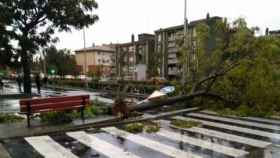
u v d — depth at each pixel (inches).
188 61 622.8
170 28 2364.7
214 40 597.6
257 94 495.5
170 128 367.9
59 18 869.2
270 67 497.7
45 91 1064.2
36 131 328.8
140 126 363.6
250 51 531.2
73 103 383.2
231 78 540.7
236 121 417.1
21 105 337.7
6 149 267.4
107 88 1063.0
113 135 328.2
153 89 819.4
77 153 257.3
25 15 850.8
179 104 569.6
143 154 255.1
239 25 558.9
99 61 3791.8
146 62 2706.7
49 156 247.8
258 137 319.6
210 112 503.2
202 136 324.2
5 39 814.5
